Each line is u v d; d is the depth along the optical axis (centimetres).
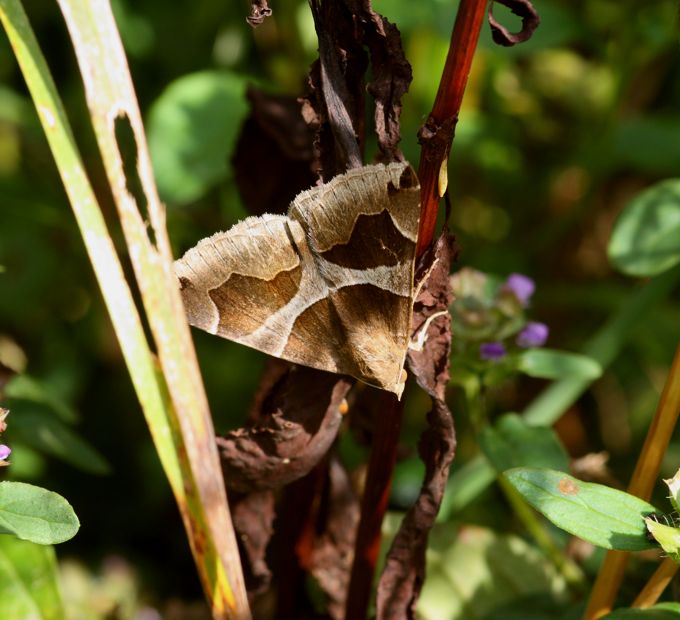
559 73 40
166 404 23
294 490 27
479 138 37
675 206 29
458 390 34
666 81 40
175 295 23
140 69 38
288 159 28
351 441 32
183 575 33
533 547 30
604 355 32
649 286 32
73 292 36
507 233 39
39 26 38
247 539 26
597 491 24
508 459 27
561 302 36
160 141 33
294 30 38
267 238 24
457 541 29
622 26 36
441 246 24
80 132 37
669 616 24
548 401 31
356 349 24
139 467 35
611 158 37
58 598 26
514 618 29
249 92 28
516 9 23
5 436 28
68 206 37
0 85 38
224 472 25
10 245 36
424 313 24
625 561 26
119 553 33
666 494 31
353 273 24
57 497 24
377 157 25
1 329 35
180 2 38
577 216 38
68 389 35
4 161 38
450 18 33
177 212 36
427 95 37
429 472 25
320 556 28
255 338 24
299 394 25
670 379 25
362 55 24
